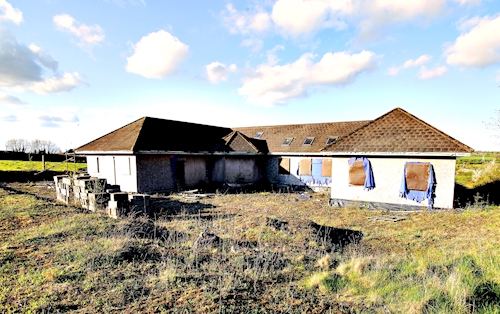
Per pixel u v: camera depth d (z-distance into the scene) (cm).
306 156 2064
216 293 421
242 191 1919
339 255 674
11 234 686
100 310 364
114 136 1870
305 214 1189
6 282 432
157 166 1694
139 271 497
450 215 1094
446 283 451
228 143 2105
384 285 482
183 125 2214
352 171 1384
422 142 1255
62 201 1309
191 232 820
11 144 5044
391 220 1062
